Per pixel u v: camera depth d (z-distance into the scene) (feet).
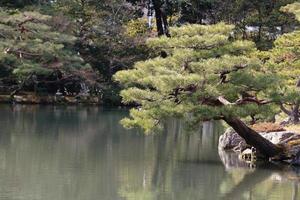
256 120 71.31
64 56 124.06
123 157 65.77
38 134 82.38
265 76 55.93
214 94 54.80
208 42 55.77
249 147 68.59
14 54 122.11
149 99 57.62
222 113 56.08
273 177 56.24
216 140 87.20
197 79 53.36
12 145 70.64
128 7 152.15
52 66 123.75
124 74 57.98
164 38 57.52
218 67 54.29
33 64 120.26
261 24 144.05
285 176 56.90
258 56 72.69
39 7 133.28
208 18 154.61
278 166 62.39
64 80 138.51
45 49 118.52
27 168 56.39
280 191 50.08
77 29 139.95
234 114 55.67
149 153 69.72
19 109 118.01
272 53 72.13
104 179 52.85
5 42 117.70
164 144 79.36
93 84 134.41
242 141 71.46
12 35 120.16
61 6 142.61
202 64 54.60
